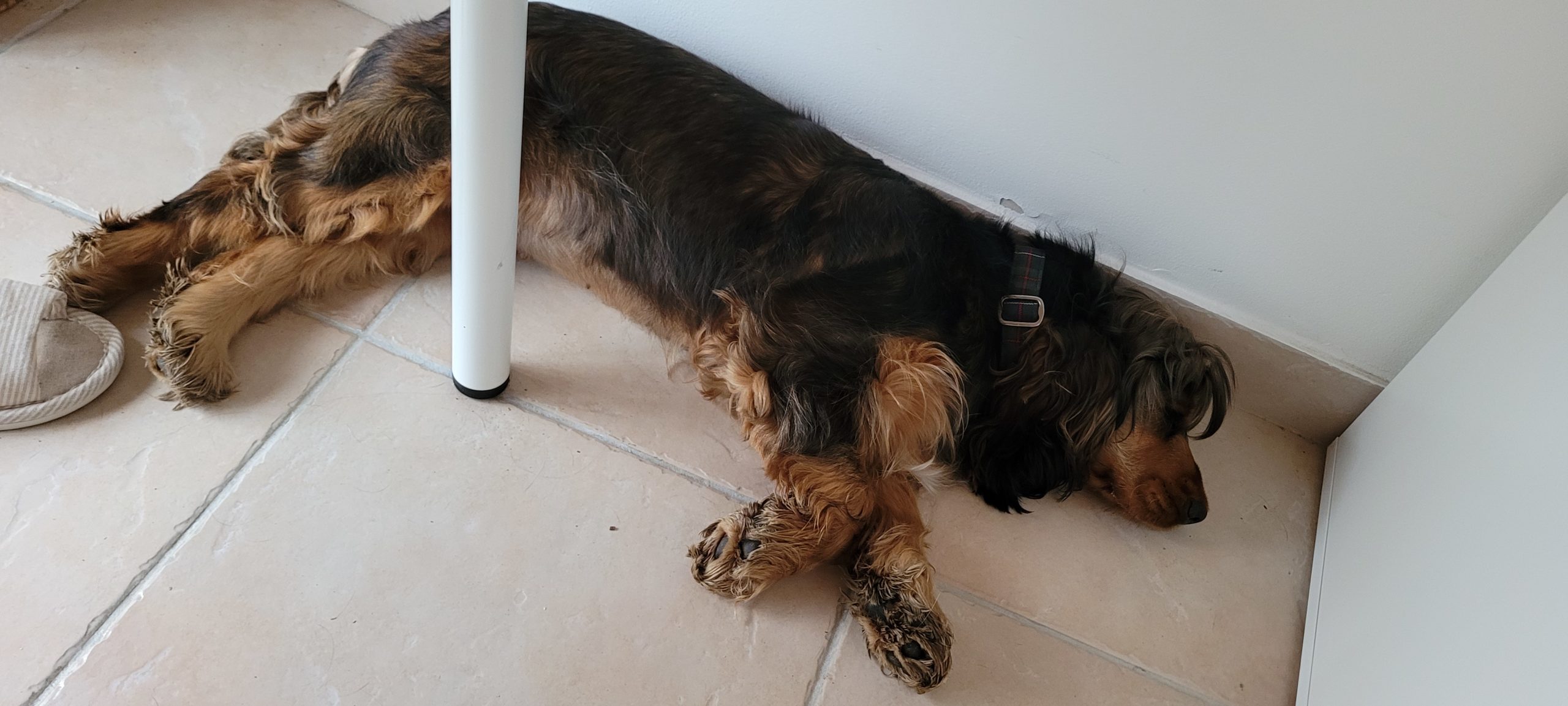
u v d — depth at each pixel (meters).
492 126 0.51
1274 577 0.73
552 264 0.78
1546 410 0.53
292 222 0.70
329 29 0.91
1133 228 0.79
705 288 0.70
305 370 0.67
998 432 0.72
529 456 0.66
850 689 0.60
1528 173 0.65
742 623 0.62
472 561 0.60
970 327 0.69
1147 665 0.66
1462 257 0.71
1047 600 0.68
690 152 0.69
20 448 0.60
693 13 0.79
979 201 0.82
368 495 0.62
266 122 0.82
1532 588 0.47
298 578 0.58
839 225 0.68
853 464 0.66
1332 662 0.64
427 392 0.68
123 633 0.54
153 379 0.65
